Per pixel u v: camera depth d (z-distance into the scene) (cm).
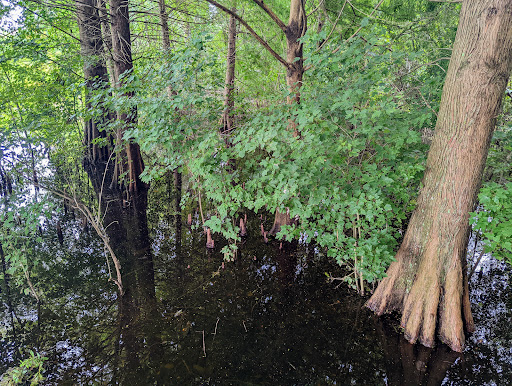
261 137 388
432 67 643
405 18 650
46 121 564
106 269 537
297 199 413
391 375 336
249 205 459
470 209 347
